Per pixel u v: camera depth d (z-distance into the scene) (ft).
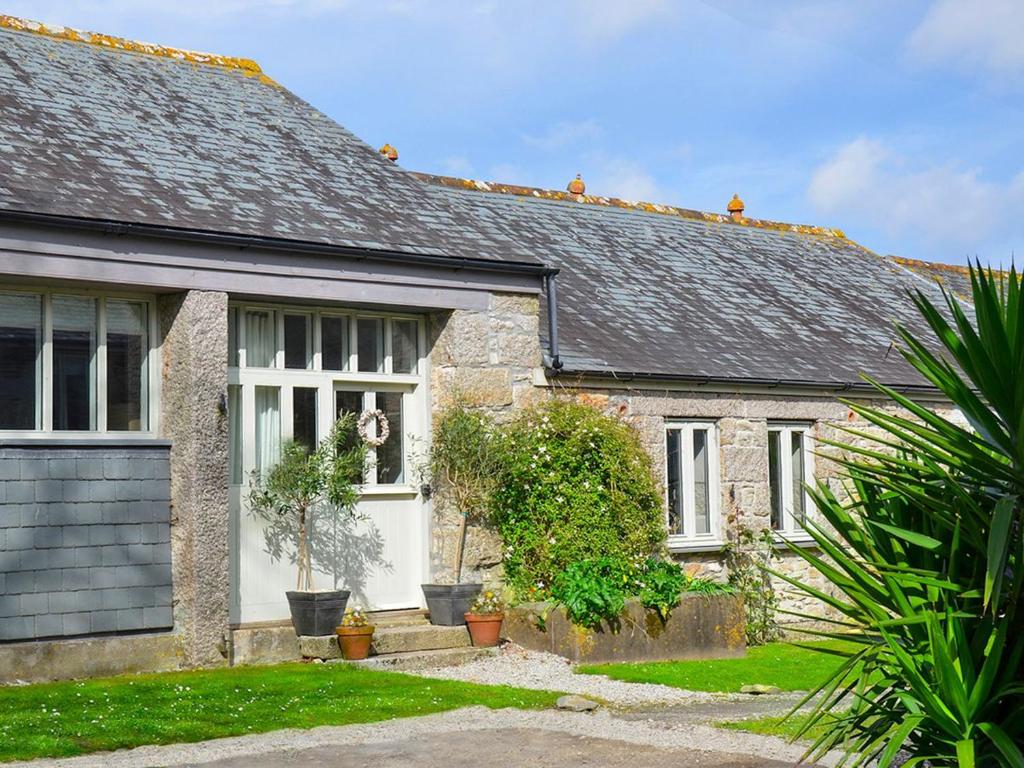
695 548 51.80
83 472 37.40
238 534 40.98
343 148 51.01
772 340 59.47
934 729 19.89
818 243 78.59
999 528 17.94
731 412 54.03
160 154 43.50
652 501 48.70
